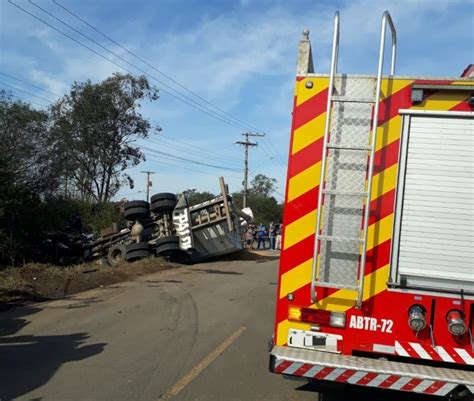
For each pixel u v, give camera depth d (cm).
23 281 1238
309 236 439
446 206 420
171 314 954
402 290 424
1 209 1439
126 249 1811
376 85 421
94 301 1080
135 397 541
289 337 442
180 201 1895
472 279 412
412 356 421
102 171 3606
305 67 445
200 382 590
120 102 3566
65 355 688
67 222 2055
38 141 2230
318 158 438
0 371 620
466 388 384
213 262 2008
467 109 421
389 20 432
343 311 432
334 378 404
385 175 427
